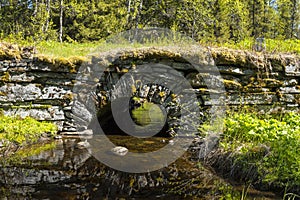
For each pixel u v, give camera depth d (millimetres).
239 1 19422
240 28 17922
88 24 17594
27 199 3691
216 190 4098
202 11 16000
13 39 8188
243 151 4656
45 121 6621
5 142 5723
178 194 3990
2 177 4430
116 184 4312
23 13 16938
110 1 17719
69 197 3803
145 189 4156
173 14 16969
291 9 22797
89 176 4586
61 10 14734
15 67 6383
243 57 6887
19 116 6426
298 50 7930
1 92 6320
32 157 5355
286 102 7070
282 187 4004
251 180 4293
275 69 7047
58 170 4793
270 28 22375
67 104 6734
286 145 4156
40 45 7641
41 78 6578
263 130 4711
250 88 6934
